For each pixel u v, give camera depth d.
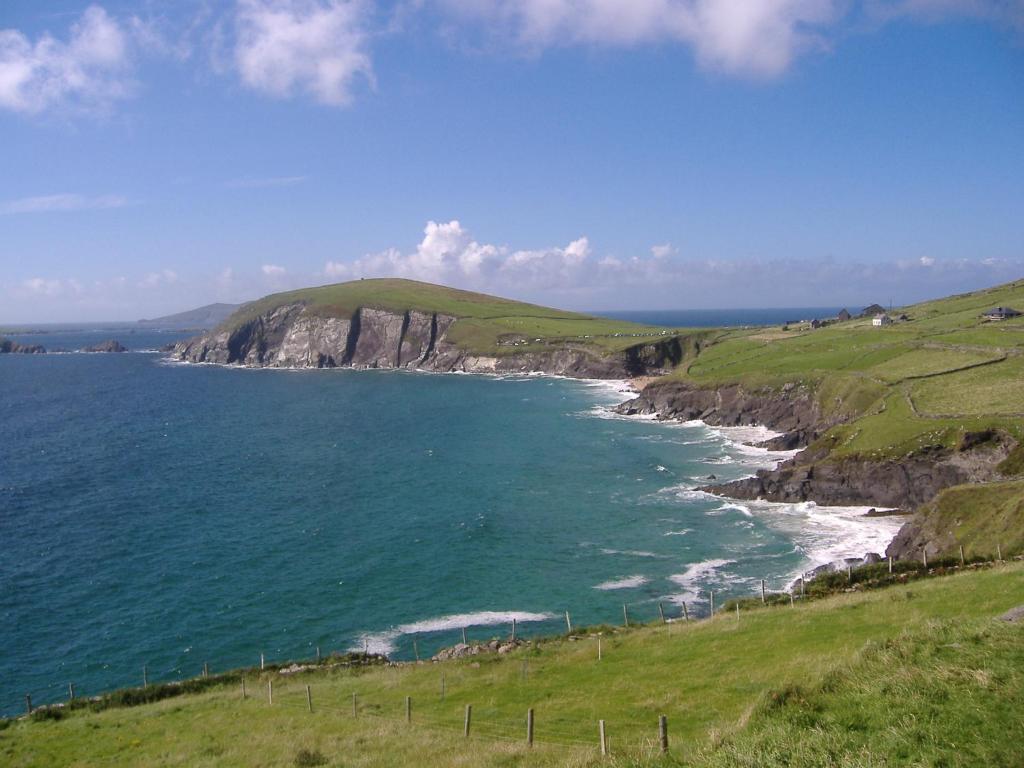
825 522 73.06
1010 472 70.50
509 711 29.22
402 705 32.31
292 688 38.38
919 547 58.16
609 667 33.84
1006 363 101.88
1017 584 33.97
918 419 83.62
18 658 49.66
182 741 30.31
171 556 68.25
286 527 76.38
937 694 18.58
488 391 193.88
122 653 50.28
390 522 77.31
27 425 146.50
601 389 194.25
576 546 68.50
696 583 58.75
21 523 78.50
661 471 96.94
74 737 32.66
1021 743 15.88
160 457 113.06
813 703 19.80
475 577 61.78
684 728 23.80
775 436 119.44
